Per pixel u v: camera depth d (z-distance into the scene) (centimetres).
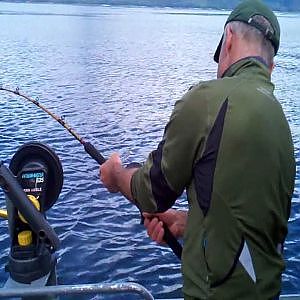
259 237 135
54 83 2753
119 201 1045
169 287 732
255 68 148
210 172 136
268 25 153
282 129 141
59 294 162
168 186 144
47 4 11650
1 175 191
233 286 134
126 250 838
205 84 144
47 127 1731
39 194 213
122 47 4469
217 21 7769
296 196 1086
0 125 1730
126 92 2536
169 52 4216
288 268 776
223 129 136
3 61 3478
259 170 134
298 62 3809
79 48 4322
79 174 1223
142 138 1656
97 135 1678
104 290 165
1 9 8775
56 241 202
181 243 166
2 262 754
